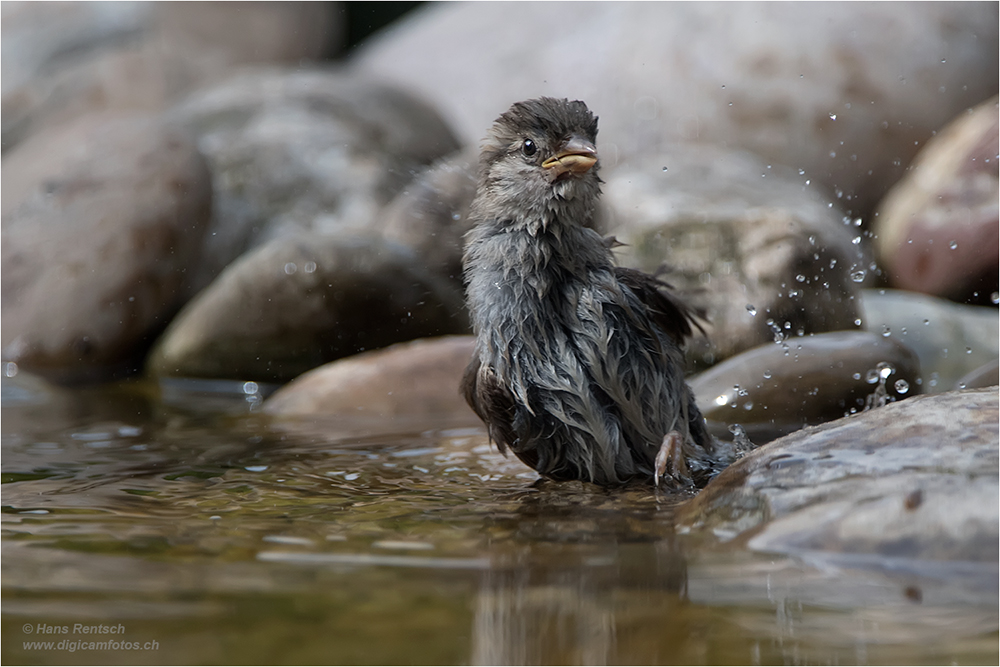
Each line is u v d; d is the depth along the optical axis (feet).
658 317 25.02
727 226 41.29
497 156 23.48
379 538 17.52
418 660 12.09
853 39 58.29
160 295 45.91
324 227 51.90
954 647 12.37
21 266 45.68
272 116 56.59
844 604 13.87
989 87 58.23
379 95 59.82
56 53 76.64
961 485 16.12
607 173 50.93
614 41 65.51
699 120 60.08
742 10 61.26
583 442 22.52
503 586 14.65
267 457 26.53
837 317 39.86
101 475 24.18
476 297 23.38
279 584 14.79
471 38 74.23
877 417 18.88
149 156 47.62
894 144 57.52
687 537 17.33
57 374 43.78
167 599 14.19
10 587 14.71
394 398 34.65
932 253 46.03
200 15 83.87
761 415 30.50
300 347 42.09
